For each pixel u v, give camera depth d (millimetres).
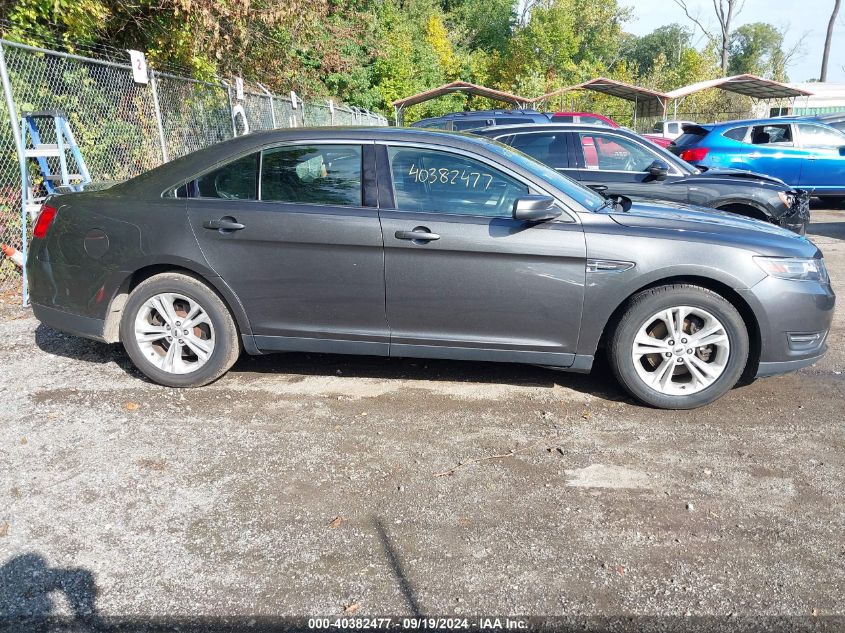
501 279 3873
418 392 4293
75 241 4160
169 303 4160
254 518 2916
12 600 2404
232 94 11828
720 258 3809
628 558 2691
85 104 7879
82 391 4219
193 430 3729
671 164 7652
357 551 2711
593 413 4020
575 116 16359
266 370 4621
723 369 3943
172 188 4105
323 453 3496
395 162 3986
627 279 3826
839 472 3365
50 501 3018
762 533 2861
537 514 2980
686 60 43656
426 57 39062
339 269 3955
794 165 12016
